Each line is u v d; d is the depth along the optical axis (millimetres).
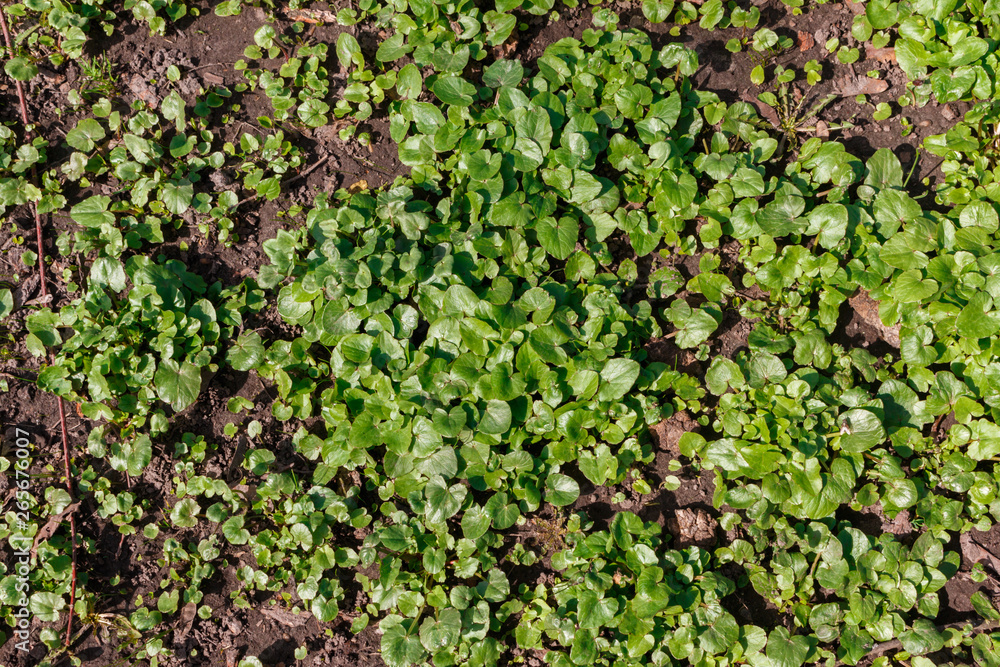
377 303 1029
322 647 1043
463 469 1019
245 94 1092
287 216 1078
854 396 1022
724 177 1048
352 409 1026
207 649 1043
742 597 1038
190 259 1075
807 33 1096
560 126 1057
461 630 1010
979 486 1021
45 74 1088
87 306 1045
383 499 1037
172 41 1095
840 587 1011
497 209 1037
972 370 1024
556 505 1017
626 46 1068
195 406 1060
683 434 1035
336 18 1097
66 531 1049
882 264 1031
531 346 1018
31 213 1077
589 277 1051
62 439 1059
